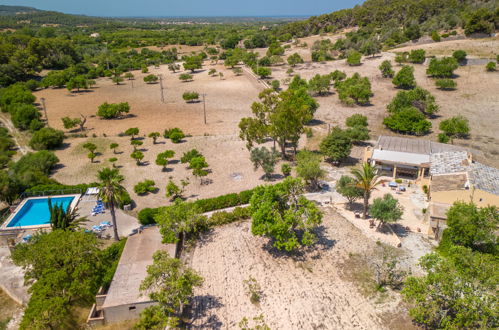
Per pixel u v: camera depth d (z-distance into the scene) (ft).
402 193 169.07
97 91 405.39
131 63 530.27
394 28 560.61
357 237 136.77
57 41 526.98
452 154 179.73
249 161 213.87
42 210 159.43
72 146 240.94
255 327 95.66
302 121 206.49
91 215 154.92
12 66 426.92
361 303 105.60
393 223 145.07
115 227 133.49
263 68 419.74
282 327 97.66
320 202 163.43
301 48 569.64
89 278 103.04
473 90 325.42
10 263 127.85
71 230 127.65
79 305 107.86
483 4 539.70
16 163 194.08
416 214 151.64
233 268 122.01
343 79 377.09
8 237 140.56
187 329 97.66
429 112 271.90
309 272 119.14
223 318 101.24
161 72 499.10
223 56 571.28
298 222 121.19
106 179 127.65
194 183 186.19
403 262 122.42
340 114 295.69
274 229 116.88
